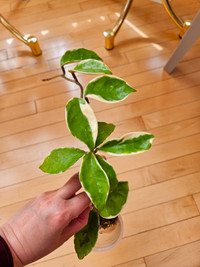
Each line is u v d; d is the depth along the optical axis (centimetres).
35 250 47
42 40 146
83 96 38
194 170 109
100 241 91
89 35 145
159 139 116
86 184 34
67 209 44
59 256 97
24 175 113
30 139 120
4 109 128
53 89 130
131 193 106
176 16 132
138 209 103
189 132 116
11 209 107
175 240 98
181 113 120
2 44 146
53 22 151
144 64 133
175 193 105
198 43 136
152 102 124
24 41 132
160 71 131
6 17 156
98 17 150
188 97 124
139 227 100
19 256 46
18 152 117
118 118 121
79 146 117
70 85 131
